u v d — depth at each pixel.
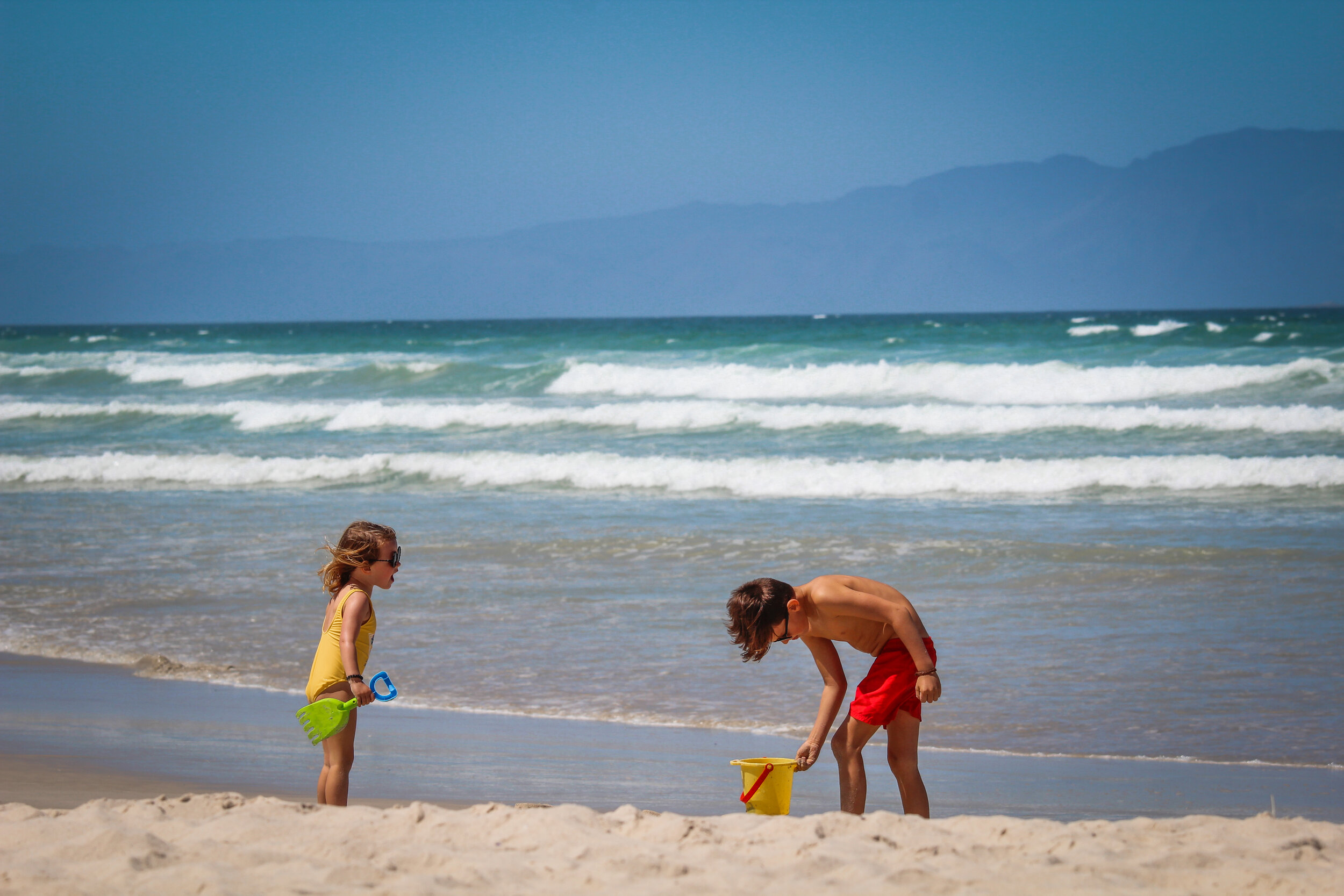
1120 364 56.94
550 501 30.52
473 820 7.95
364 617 9.12
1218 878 6.54
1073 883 6.44
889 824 7.72
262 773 11.50
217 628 18.59
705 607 19.34
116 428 48.16
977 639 17.11
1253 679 14.84
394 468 34.84
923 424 40.44
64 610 19.89
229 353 93.75
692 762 12.01
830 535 24.72
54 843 7.59
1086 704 14.04
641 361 67.62
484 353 81.81
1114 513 26.97
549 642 17.42
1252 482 29.70
